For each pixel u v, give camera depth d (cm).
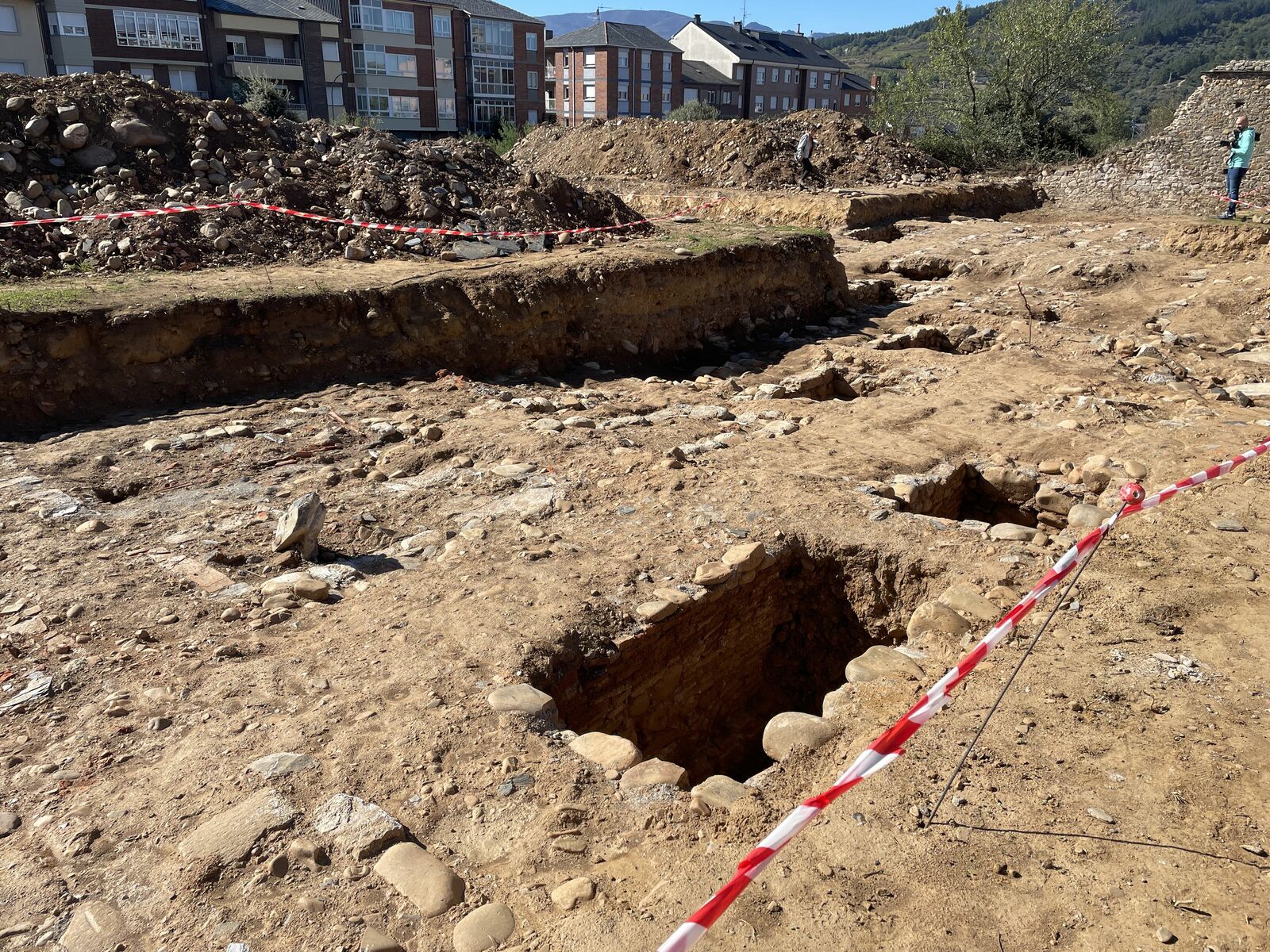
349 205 1039
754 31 6694
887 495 570
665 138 2261
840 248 1559
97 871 266
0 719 335
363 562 474
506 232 1088
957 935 243
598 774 315
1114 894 255
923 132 2717
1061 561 351
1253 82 1944
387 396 746
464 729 331
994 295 1239
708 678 483
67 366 676
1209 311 1068
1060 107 2659
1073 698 349
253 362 747
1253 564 457
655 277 998
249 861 269
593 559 473
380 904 256
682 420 722
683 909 252
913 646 403
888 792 298
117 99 999
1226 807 289
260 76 3356
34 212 878
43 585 429
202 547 475
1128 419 704
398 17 4109
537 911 256
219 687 355
